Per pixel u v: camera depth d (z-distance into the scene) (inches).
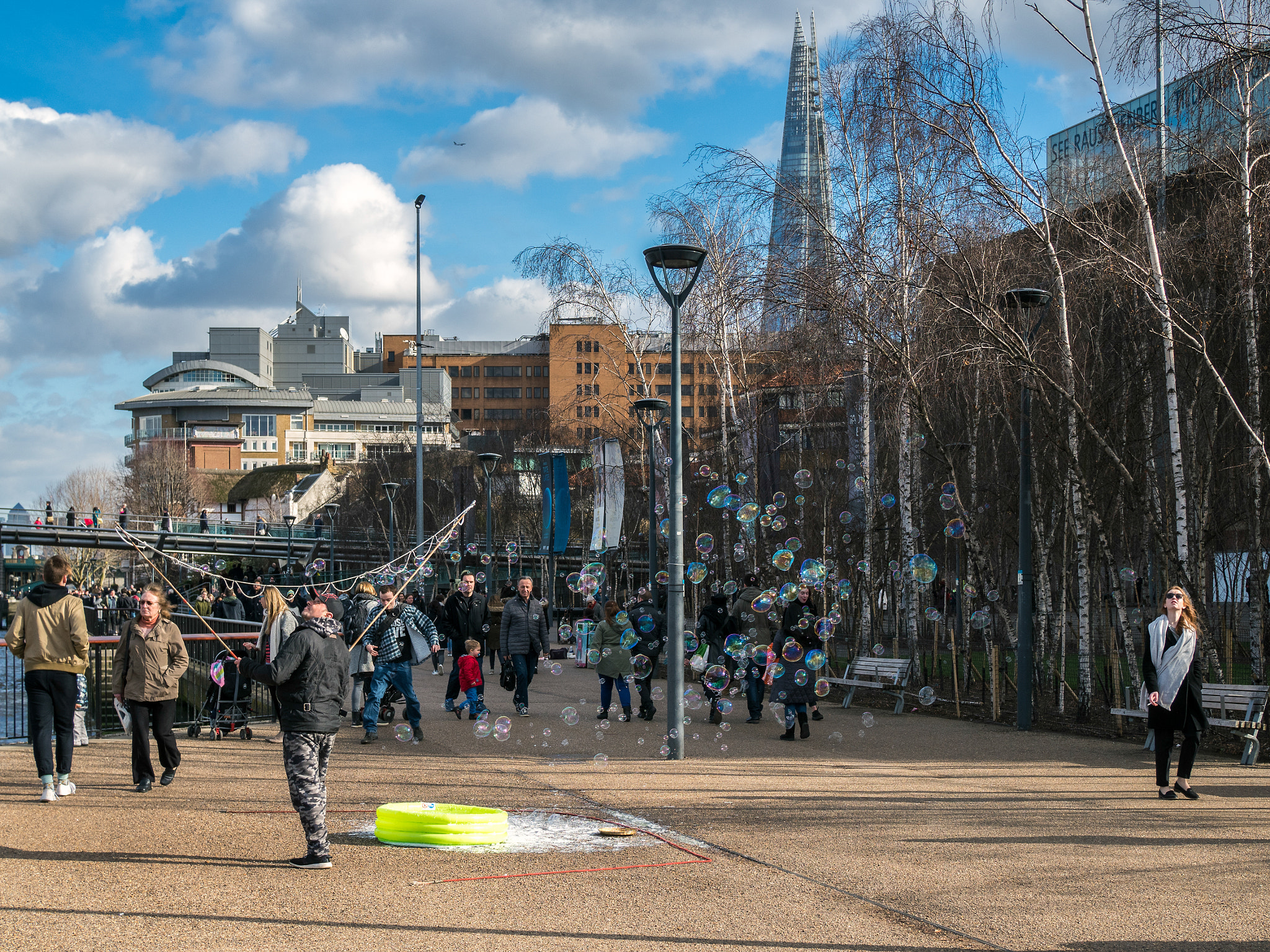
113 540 2145.7
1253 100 510.6
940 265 594.9
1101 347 616.1
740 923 209.6
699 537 628.7
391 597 465.7
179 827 287.0
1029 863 256.7
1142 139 569.0
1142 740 481.7
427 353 4936.0
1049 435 584.1
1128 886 237.3
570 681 781.9
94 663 471.2
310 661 250.7
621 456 1163.3
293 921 205.5
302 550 2284.7
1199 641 494.9
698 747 456.4
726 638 546.6
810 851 268.4
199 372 5236.2
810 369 788.0
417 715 472.7
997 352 554.9
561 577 1763.0
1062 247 591.2
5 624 1937.7
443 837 269.0
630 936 200.5
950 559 1028.5
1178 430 507.8
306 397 4704.7
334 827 290.5
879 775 384.8
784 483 975.0
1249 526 571.5
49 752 322.7
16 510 2065.7
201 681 478.9
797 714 486.3
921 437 790.5
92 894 221.0
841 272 653.9
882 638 1153.4
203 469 4099.4
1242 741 452.8
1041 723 543.2
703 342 1021.8
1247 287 490.3
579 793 345.1
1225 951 197.0
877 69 644.7
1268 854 266.4
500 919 209.3
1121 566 698.8
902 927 208.5
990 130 533.6
